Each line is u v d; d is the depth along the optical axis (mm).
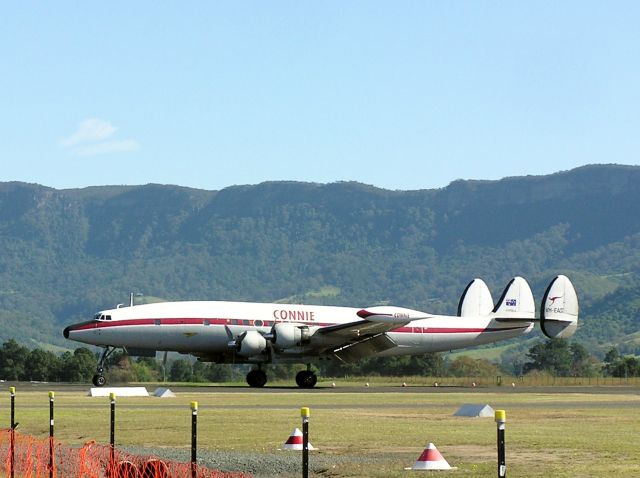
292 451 39438
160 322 99125
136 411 60688
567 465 33656
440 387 113875
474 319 116125
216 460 36375
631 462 34250
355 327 100250
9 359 192375
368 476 32375
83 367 190750
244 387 106688
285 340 100562
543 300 118875
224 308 101938
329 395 84125
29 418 55344
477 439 42656
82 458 36156
